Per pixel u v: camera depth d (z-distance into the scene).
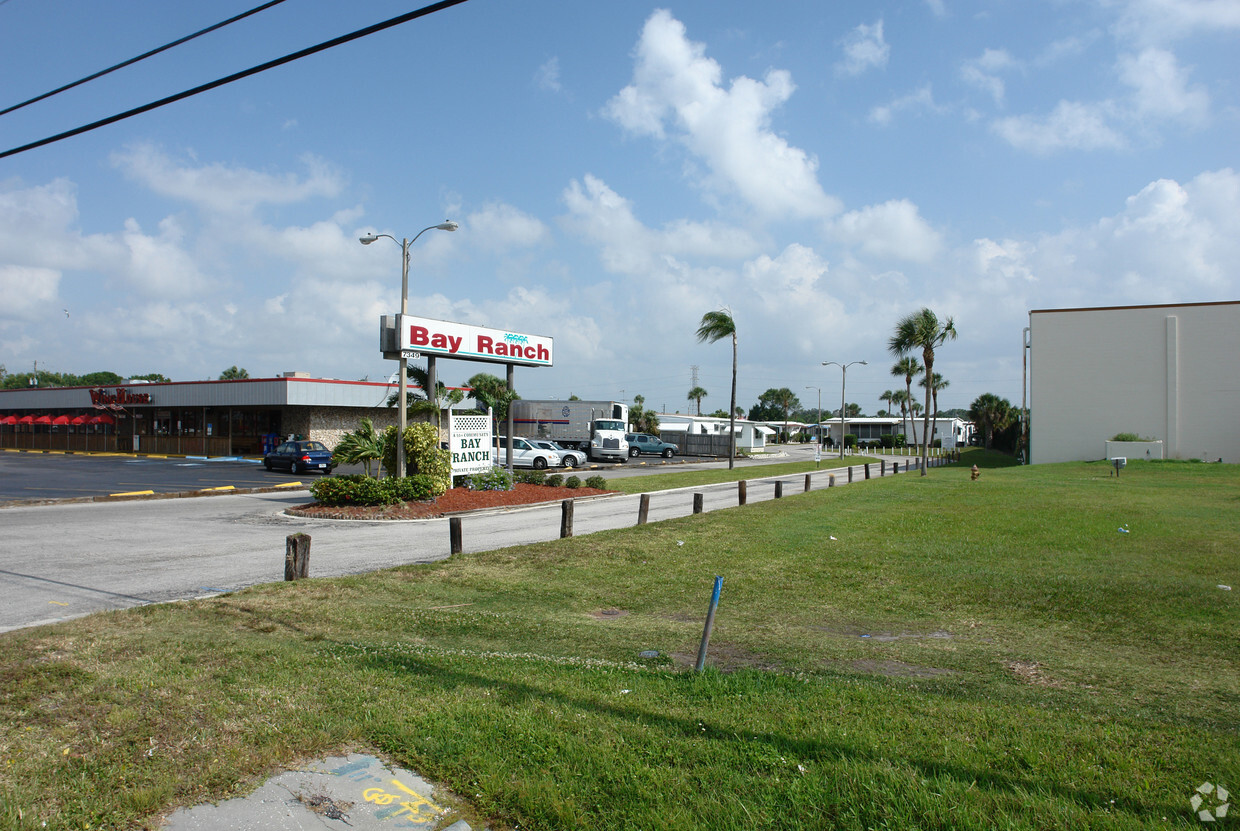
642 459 49.28
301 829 3.37
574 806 3.47
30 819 3.30
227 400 39.25
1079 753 4.07
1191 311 41.00
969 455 64.38
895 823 3.27
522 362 24.08
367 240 18.97
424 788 3.76
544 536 14.24
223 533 13.94
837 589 9.42
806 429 125.56
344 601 8.26
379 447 19.41
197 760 3.97
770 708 4.83
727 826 3.28
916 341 32.91
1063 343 43.62
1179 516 16.38
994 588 9.35
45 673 5.28
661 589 9.43
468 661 5.94
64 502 19.22
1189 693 5.44
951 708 4.88
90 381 95.25
